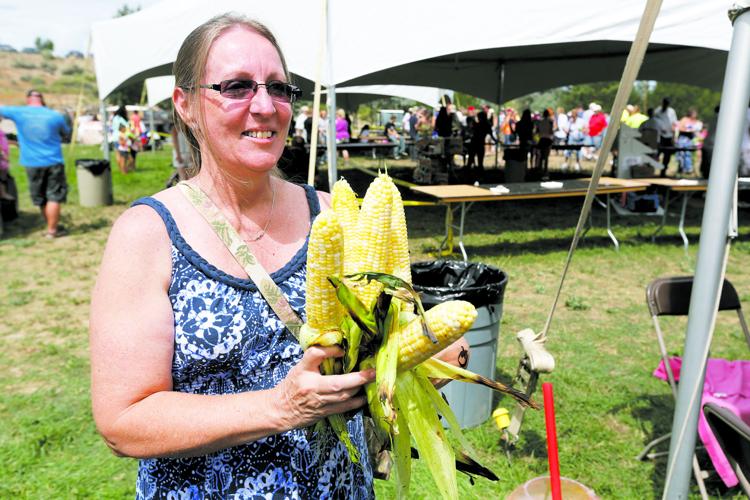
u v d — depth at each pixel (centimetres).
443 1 647
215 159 131
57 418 405
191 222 126
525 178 1570
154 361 117
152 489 132
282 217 141
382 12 643
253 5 646
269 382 129
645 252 859
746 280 731
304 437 132
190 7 791
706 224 196
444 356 149
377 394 107
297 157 1248
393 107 3647
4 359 504
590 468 352
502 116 2484
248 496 128
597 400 430
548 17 650
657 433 389
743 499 318
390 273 127
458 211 1218
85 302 656
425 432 122
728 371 353
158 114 2936
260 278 126
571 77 1636
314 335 111
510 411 409
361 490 149
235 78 124
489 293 359
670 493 221
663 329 574
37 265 803
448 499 119
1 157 1021
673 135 1634
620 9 643
